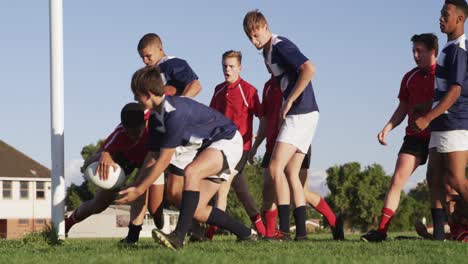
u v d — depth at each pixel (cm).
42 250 609
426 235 811
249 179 4909
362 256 496
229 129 599
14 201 5316
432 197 771
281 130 744
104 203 761
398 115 787
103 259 458
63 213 750
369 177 7894
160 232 540
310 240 764
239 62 903
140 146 699
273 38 733
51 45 749
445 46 691
